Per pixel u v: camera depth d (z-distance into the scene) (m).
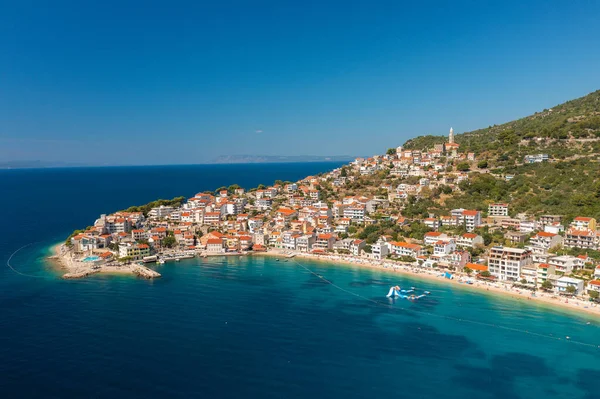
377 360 122.44
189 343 130.50
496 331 143.12
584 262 188.75
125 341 131.00
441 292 184.12
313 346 130.38
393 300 173.25
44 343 128.62
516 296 177.88
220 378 110.88
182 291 183.62
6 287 186.50
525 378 114.12
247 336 136.38
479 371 117.38
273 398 102.88
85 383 107.19
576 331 143.25
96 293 179.25
